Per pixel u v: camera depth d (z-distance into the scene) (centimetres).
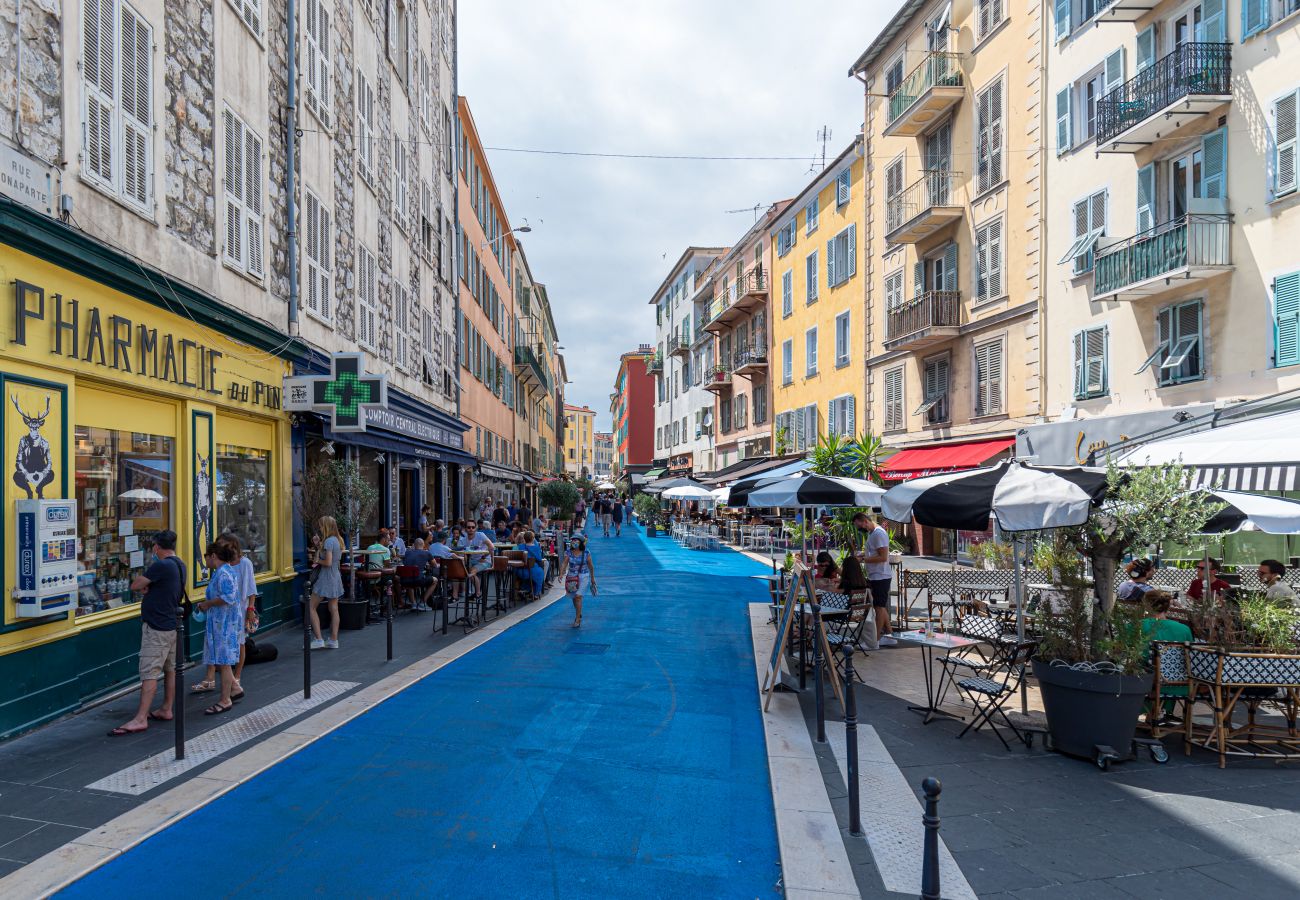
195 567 885
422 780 552
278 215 1151
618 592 1686
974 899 404
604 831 479
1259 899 407
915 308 2266
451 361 2386
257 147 1079
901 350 2380
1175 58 1428
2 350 602
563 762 594
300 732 646
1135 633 624
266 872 420
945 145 2247
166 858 432
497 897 400
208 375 929
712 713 737
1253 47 1327
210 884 406
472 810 504
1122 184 1608
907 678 903
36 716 640
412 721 690
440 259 2247
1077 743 618
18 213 599
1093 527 665
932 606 1212
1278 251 1283
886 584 1085
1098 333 1662
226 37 988
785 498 1030
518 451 4253
